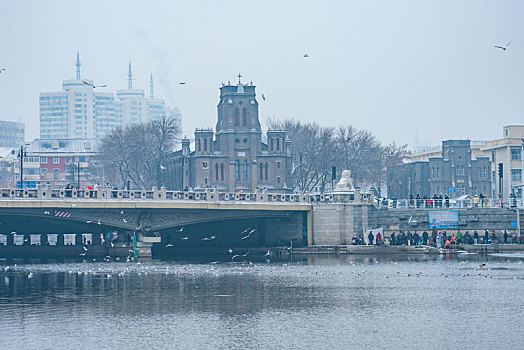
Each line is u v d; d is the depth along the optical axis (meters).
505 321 123.19
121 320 124.00
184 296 146.62
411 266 197.62
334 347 107.56
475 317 126.19
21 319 124.75
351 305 136.75
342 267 196.50
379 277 173.50
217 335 113.94
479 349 106.62
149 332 115.62
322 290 154.00
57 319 124.75
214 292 151.62
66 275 180.38
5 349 106.88
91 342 110.12
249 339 111.69
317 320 124.00
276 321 123.25
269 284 162.75
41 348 107.31
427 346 108.12
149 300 142.00
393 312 130.50
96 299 143.25
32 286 160.38
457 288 155.88
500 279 168.75
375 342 110.12
